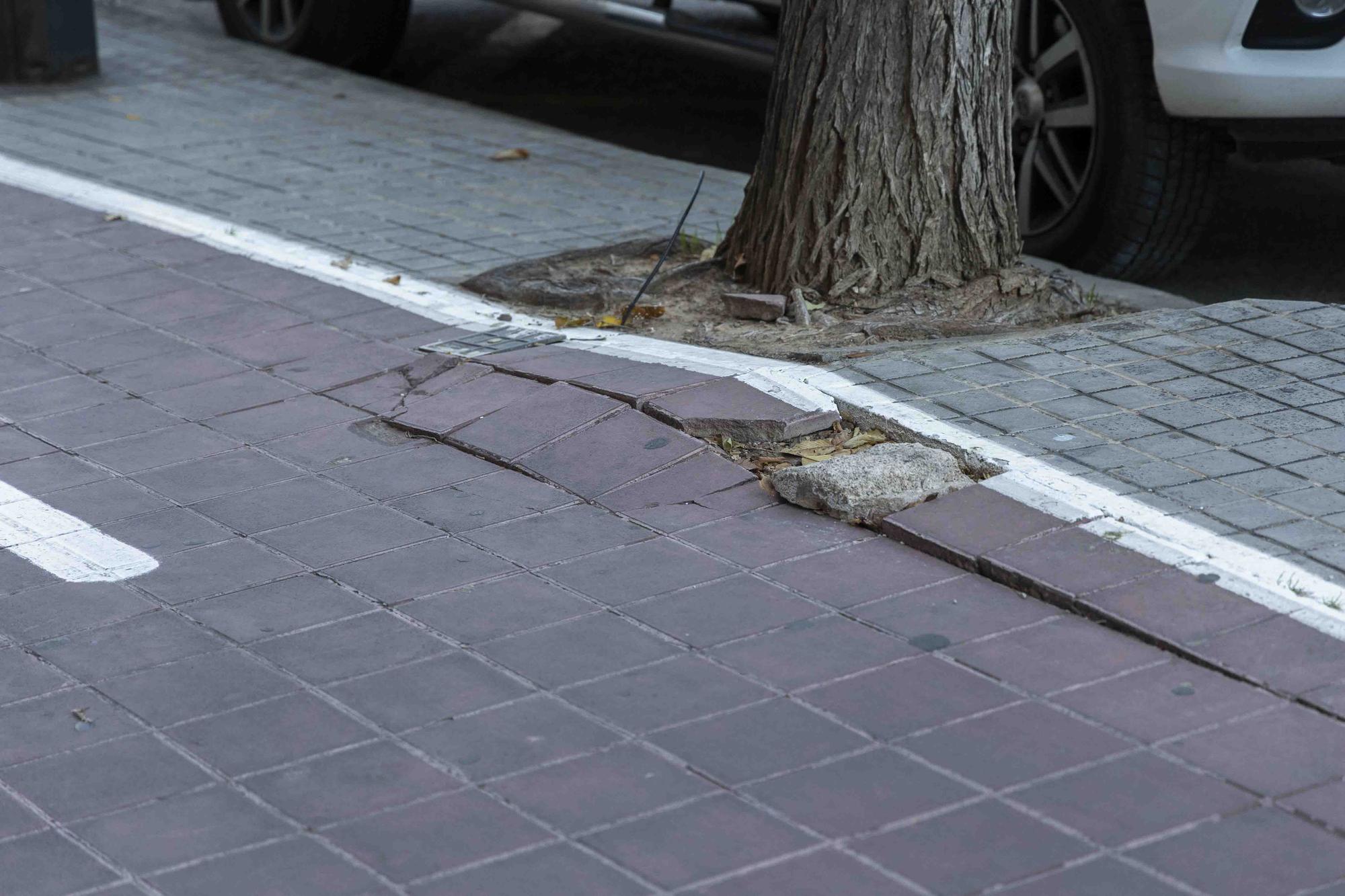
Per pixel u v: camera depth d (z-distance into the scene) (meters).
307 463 5.83
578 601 4.84
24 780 4.07
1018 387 5.98
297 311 7.21
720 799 3.91
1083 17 7.78
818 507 5.32
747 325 6.89
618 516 5.36
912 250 6.94
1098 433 5.58
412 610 4.82
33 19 11.45
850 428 5.77
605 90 12.75
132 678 4.52
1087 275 8.12
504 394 6.19
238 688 4.45
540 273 7.52
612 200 8.94
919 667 4.43
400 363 6.60
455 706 4.34
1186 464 5.34
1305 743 4.04
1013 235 7.10
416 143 10.18
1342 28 7.08
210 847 3.80
